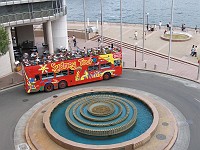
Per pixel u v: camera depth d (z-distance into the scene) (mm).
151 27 65000
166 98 34938
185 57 48719
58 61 37062
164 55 49906
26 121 30984
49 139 26641
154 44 55750
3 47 36281
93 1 157000
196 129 28438
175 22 102625
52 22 52062
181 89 37375
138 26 68875
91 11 129000
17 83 40750
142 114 30344
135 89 37594
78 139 26547
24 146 26422
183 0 153000
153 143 25578
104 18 113000
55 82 37812
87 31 61719
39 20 46000
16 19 43469
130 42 57062
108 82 40188
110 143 25797
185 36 59312
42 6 45562
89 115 28531
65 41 54031
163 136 26547
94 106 30109
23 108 33844
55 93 37312
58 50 53188
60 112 31266
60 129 28250
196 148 25562
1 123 30797
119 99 31812
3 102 35594
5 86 39906
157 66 45531
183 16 112125
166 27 68312
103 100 31406
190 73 42281
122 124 27031
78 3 151125
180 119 30250
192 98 34812
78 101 31547
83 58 38312
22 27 54781
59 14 48594
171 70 43656
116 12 125688
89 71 39406
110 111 28844
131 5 143875
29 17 44719
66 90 38062
